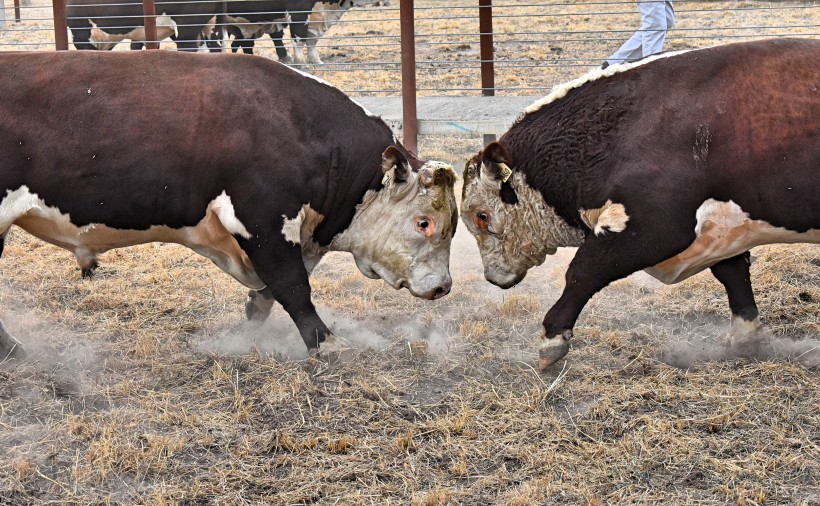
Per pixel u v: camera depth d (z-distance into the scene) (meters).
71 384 5.44
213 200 5.45
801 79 5.05
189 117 5.36
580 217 5.55
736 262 5.74
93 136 5.30
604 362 5.66
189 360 5.79
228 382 5.43
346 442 4.71
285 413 5.07
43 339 6.17
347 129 5.68
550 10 20.94
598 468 4.48
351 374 5.54
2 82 5.33
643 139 5.18
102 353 5.97
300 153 5.48
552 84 13.75
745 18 17.52
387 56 16.86
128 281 7.41
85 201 5.36
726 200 5.11
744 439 4.70
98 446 4.63
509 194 5.80
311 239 5.83
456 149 11.29
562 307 5.46
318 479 4.43
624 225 5.18
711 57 5.24
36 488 4.37
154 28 10.56
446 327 6.39
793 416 4.89
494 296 7.00
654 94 5.26
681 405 5.07
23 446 4.70
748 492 4.21
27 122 5.29
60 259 7.93
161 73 5.45
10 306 6.86
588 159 5.39
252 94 5.46
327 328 5.77
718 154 5.06
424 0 23.53
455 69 15.42
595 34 18.09
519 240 5.90
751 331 5.75
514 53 16.61
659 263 5.33
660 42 10.16
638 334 6.07
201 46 15.73
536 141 5.61
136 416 5.00
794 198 5.03
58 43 10.02
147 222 5.48
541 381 5.36
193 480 4.45
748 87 5.10
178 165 5.35
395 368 5.64
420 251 5.79
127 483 4.43
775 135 5.00
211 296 7.05
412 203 5.72
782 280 7.05
